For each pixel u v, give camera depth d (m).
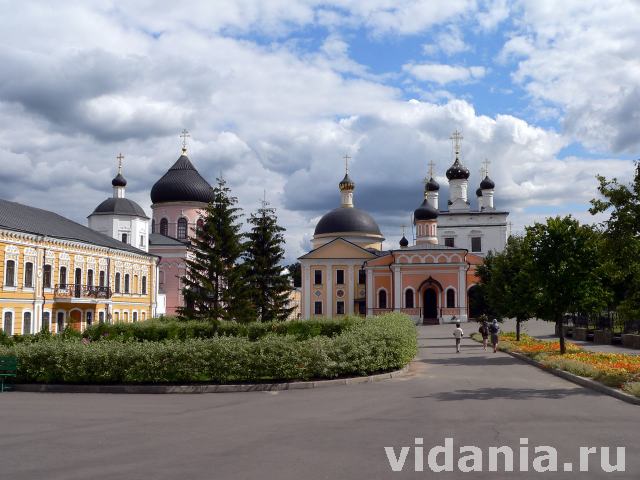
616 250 20.53
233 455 10.38
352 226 90.12
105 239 58.28
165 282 76.12
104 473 9.35
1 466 9.84
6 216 45.00
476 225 94.56
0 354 20.47
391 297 78.75
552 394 17.50
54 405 16.44
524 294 32.53
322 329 36.53
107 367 19.92
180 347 20.00
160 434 12.23
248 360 19.91
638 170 20.20
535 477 9.09
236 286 44.59
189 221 81.38
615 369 20.59
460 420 13.41
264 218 54.25
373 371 22.36
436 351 36.16
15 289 43.50
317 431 12.32
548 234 29.67
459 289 76.19
